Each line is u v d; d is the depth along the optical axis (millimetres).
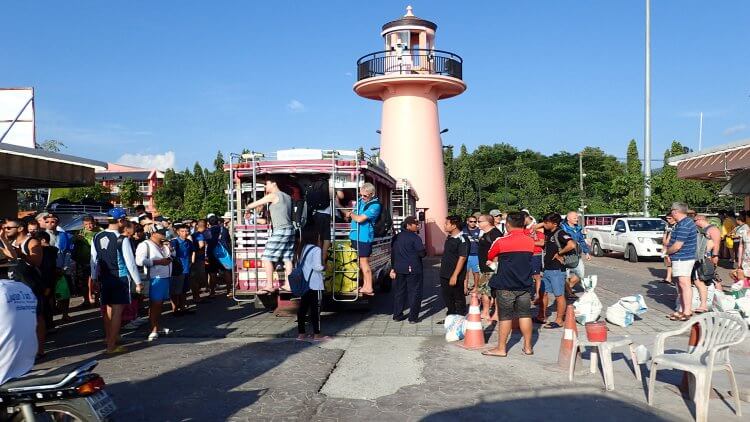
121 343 8812
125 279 8172
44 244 9406
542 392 6230
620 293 13305
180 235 11406
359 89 25344
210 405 5957
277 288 10242
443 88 25250
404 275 10141
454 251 9414
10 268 7344
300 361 7551
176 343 8758
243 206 10914
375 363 7434
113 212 11438
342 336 9031
